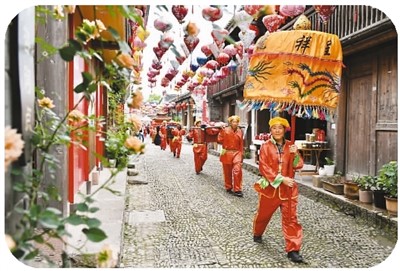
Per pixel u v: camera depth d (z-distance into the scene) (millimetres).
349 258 4855
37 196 2625
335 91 5133
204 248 5176
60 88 3852
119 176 9188
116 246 4203
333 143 9594
